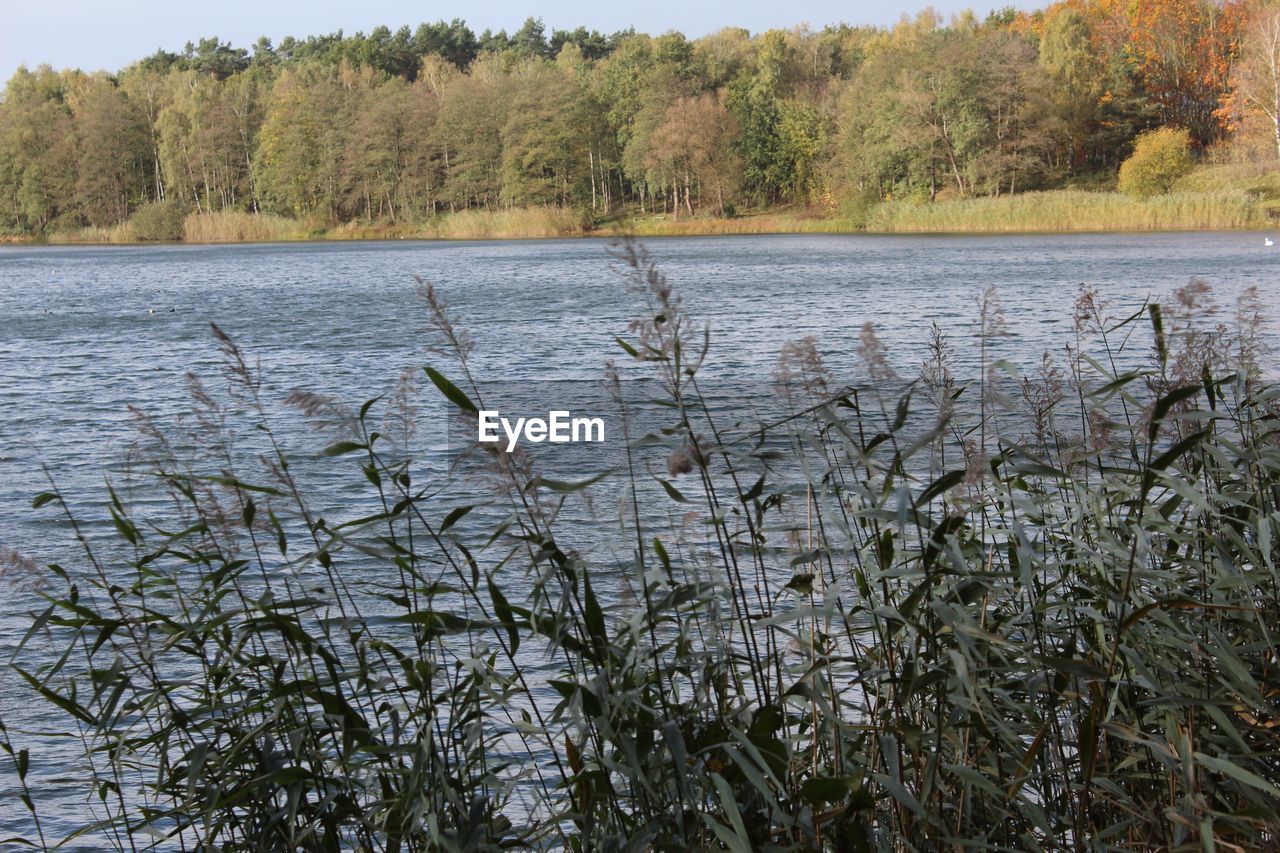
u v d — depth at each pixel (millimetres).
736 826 2789
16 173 130750
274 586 7891
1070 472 4102
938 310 30578
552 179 108188
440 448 13570
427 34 162375
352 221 119438
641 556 3439
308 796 3918
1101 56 97500
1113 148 95125
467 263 63562
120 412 18688
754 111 104688
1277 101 78188
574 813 3322
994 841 3535
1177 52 96688
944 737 3457
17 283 55594
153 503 11828
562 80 109188
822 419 3723
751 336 25953
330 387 20453
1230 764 2895
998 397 4082
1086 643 3779
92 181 126812
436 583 3549
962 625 3098
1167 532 3650
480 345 26422
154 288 50406
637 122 106062
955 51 86688
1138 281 35469
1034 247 59594
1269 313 21500
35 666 7262
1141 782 3686
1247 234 64000
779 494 3707
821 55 121250
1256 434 4211
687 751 3215
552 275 51562
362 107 118062
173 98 134000
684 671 3488
